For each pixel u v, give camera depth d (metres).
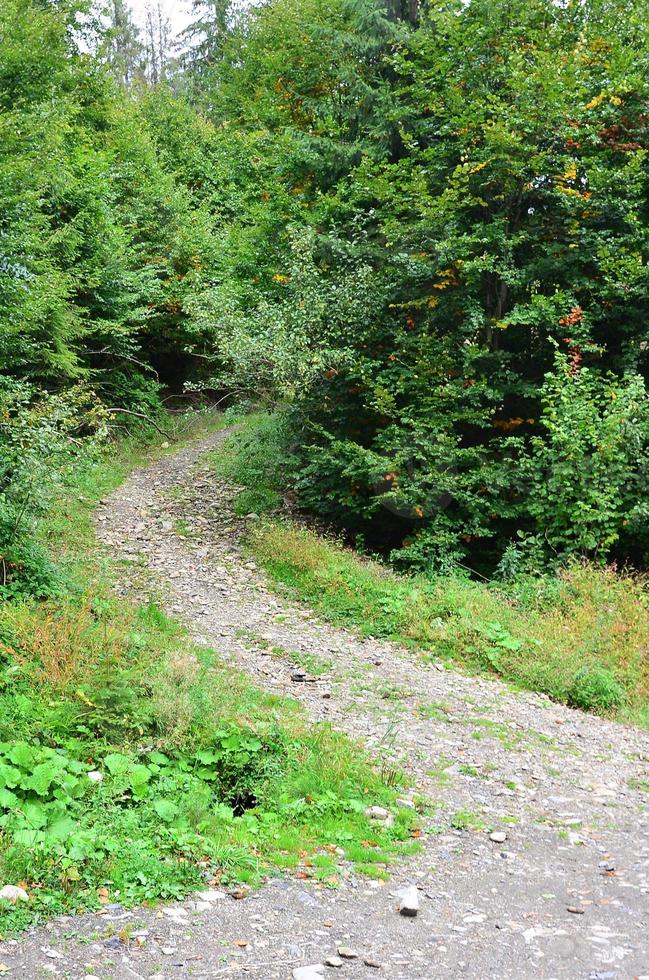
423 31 16.83
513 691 9.67
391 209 15.78
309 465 15.59
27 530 10.05
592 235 13.94
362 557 14.09
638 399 13.41
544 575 12.49
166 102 36.16
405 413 14.34
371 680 9.24
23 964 3.48
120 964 3.57
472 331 14.03
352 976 3.68
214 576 12.30
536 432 15.30
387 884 4.87
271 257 18.84
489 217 14.98
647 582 12.41
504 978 3.82
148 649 8.44
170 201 25.58
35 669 7.00
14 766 5.41
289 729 7.05
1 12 20.47
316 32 18.98
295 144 18.52
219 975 3.57
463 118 14.39
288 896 4.50
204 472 18.38
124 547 12.99
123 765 5.66
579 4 15.47
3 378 14.12
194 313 15.82
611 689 9.82
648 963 4.09
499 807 6.46
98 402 11.37
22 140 16.86
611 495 12.47
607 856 5.68
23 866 4.26
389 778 6.57
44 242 16.89
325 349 14.35
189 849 4.80
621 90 14.00
